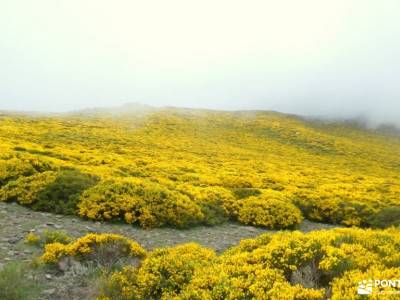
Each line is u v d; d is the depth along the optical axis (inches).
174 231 624.4
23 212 601.6
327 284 295.3
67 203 633.0
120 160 1328.7
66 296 329.4
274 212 781.9
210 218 724.7
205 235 629.9
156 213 629.0
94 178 757.3
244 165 1865.2
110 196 642.2
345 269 293.1
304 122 5044.3
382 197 1299.2
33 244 451.2
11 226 522.3
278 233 393.4
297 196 1055.0
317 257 314.5
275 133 3695.9
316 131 4116.6
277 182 1375.5
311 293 258.4
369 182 1788.9
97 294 323.9
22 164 753.0
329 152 3142.2
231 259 338.3
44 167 803.4
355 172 2272.4
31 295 324.8
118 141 2116.1
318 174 1905.8
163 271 339.0
